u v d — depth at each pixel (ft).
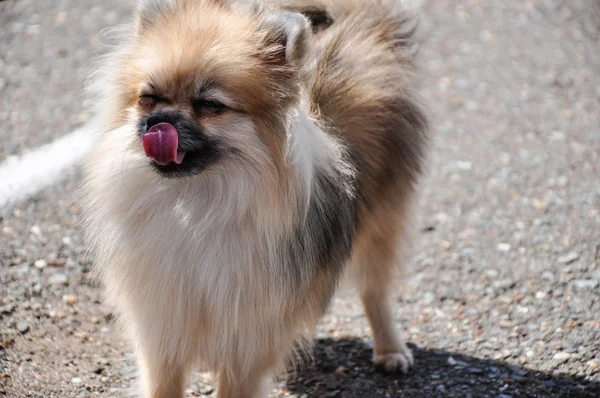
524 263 4.48
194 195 3.58
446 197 4.85
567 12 7.41
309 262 3.66
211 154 3.54
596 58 6.57
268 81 3.58
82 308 4.14
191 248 3.58
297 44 3.59
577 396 3.89
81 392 3.81
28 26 6.47
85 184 3.71
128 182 3.58
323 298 3.81
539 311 4.25
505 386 3.94
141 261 3.60
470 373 4.01
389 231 4.08
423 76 4.61
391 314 4.10
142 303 3.63
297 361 4.08
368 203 3.95
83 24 6.52
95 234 3.68
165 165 3.51
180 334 3.64
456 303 4.33
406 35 4.20
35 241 4.36
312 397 3.93
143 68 3.57
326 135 3.74
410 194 4.12
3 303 4.08
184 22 3.60
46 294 4.16
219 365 3.69
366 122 3.97
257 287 3.60
